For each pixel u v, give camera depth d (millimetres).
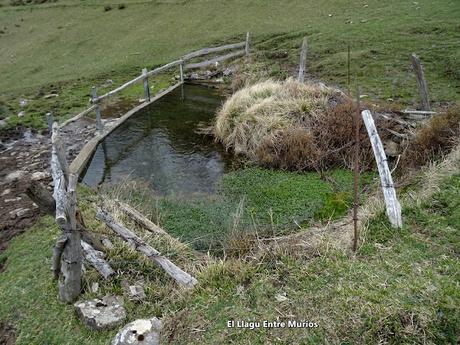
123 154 9477
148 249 5277
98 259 5219
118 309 4730
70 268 4809
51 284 5328
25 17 28375
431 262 4723
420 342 3889
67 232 4633
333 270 4730
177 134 10422
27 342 4695
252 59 15219
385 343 3926
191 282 4938
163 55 18031
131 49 19688
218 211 6984
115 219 5895
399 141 8164
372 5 18953
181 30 20891
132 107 12438
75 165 8688
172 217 6891
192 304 4648
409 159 7613
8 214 7129
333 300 4316
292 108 9164
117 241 5703
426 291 4266
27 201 7516
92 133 10594
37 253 6020
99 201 7008
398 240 5160
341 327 4051
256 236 5891
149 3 25359
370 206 5879
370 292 4332
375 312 4102
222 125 9727
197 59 16672
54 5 29125
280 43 16562
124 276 5250
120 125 11023
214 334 4195
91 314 4641
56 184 5266
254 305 4461
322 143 8453
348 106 8711
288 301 4418
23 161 9297
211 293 4742
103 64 18188
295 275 4750
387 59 13172
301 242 5309
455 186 6020
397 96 10922
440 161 7125
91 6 27547
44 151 9758
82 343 4488
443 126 7516
